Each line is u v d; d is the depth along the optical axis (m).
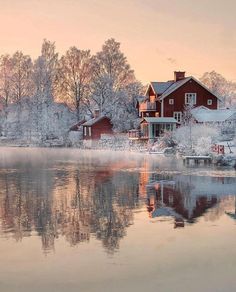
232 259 12.31
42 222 16.81
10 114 103.06
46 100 98.06
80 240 14.25
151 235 14.75
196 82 76.75
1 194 23.69
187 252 12.92
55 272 11.46
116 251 13.06
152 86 80.31
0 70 103.81
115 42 97.81
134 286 10.62
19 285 10.70
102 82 94.38
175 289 10.44
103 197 22.62
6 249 13.33
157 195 23.14
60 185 27.44
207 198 21.97
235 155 42.12
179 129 61.69
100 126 86.88
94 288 10.54
